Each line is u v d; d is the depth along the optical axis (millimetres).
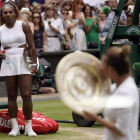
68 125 17891
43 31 30875
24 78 14797
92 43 31594
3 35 14992
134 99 6891
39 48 30734
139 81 16938
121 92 6949
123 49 7078
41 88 30359
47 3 34000
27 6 29656
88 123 17172
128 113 6809
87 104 6637
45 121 15547
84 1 35000
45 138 14633
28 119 15031
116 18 17047
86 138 14766
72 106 6520
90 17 34375
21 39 14883
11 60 14891
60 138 14672
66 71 6602
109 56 7070
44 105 24797
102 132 16016
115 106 6750
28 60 14906
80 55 6746
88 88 6738
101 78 6891
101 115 16547
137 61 17000
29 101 14891
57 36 31969
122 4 16859
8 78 14961
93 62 6836
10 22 14875
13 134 15047
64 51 32031
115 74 7113
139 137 14648
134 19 16875
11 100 15133
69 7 33125
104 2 35438
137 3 16688
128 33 16781
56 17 31953
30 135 14930
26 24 14977
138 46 17016
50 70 29484
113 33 17109
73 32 33375
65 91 6508
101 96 6793
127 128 6848
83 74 6738
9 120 15766
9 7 14852
